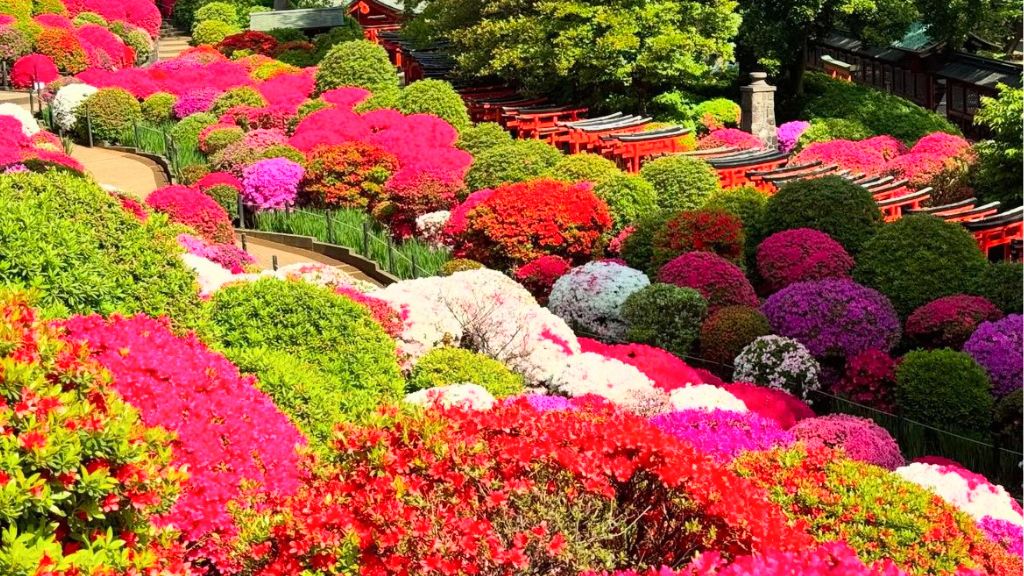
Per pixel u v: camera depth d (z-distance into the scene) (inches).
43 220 339.6
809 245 682.8
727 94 1659.7
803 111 1569.9
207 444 282.2
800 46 1611.7
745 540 232.4
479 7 1493.6
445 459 235.1
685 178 837.2
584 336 665.6
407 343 498.6
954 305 609.3
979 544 292.7
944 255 655.8
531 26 1368.1
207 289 476.4
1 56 1416.1
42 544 202.7
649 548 239.1
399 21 2107.5
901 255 660.1
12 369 217.9
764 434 402.6
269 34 1854.1
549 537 228.2
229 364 327.9
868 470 304.3
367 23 2204.7
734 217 710.5
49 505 204.8
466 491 232.5
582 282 668.7
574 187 784.3
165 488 230.5
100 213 360.5
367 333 413.7
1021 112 1046.4
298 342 404.2
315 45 1785.2
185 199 718.5
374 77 1348.4
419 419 243.1
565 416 258.2
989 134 1556.3
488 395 408.8
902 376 548.1
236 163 960.3
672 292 637.3
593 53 1323.8
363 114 1147.3
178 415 279.9
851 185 719.7
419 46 1729.8
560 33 1331.2
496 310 530.9
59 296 332.8
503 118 1349.7
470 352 481.7
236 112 1159.6
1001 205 1076.5
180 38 2257.6
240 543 249.4
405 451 238.5
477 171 898.1
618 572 220.8
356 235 822.5
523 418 250.2
